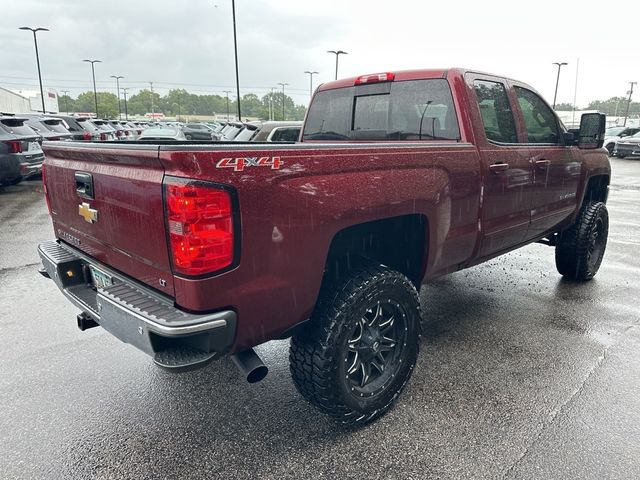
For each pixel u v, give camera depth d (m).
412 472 2.27
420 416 2.70
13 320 4.05
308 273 2.20
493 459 2.35
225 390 3.00
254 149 1.96
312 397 2.47
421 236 2.83
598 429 2.57
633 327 3.90
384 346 2.67
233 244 1.93
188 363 1.93
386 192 2.45
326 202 2.20
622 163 21.88
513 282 5.10
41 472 2.28
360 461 2.35
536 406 2.79
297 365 2.42
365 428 2.60
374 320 2.55
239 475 2.27
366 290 2.41
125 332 2.09
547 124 4.09
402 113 3.59
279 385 3.06
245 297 2.03
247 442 2.50
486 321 4.04
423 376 3.13
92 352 3.48
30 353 3.46
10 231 7.42
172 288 2.01
